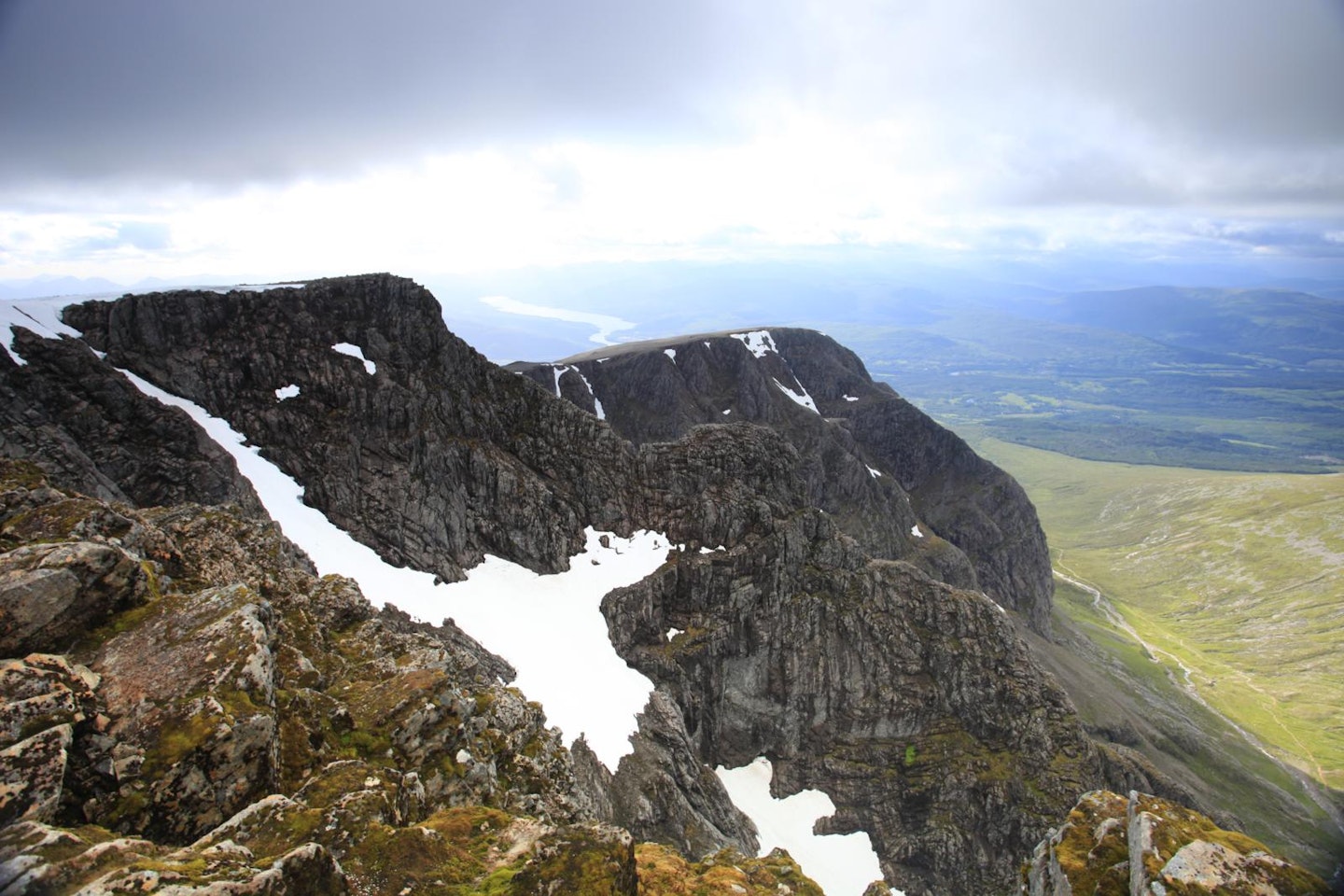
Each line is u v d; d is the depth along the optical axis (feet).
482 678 233.96
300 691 132.57
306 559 241.35
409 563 293.23
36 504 133.39
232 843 87.56
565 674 285.23
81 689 99.96
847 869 308.19
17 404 229.86
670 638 338.54
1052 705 352.90
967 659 359.87
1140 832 120.98
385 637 179.42
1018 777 331.16
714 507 367.66
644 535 367.45
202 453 259.60
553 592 325.21
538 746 193.26
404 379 326.44
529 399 374.22
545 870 103.55
